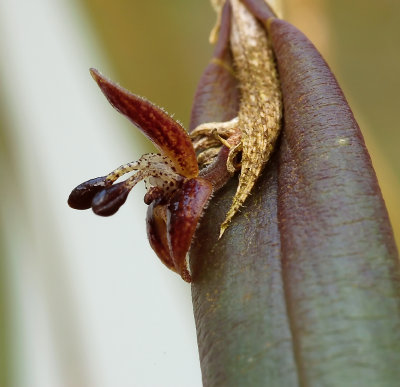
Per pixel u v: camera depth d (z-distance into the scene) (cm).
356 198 9
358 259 9
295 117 10
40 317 13
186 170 10
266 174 10
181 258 10
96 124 15
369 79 18
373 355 9
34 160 14
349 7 18
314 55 10
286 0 14
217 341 9
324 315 9
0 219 14
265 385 9
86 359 13
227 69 11
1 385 13
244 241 10
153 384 13
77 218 14
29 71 15
